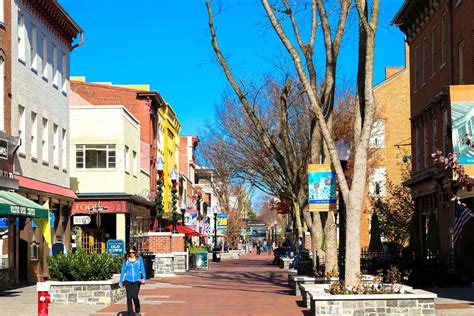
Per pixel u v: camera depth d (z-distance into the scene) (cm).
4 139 2595
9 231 2752
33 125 3125
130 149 4641
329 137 1803
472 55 2855
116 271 2288
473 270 2741
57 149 3500
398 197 4303
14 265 2859
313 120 2334
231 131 4662
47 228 2878
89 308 2016
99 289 2125
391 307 1592
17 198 2417
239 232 9831
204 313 1891
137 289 1766
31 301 2150
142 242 4047
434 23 3512
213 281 3353
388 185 4669
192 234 5003
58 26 3491
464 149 2078
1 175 2552
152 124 5672
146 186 5281
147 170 5400
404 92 5581
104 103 5466
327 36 2202
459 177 1661
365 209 5109
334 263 2241
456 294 2286
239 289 2780
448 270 2769
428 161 3575
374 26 1733
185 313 1894
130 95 5472
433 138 3456
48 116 3331
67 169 3681
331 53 2223
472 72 2850
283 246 6188
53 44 3453
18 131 2873
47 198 3225
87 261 2169
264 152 4366
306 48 2291
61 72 3603
